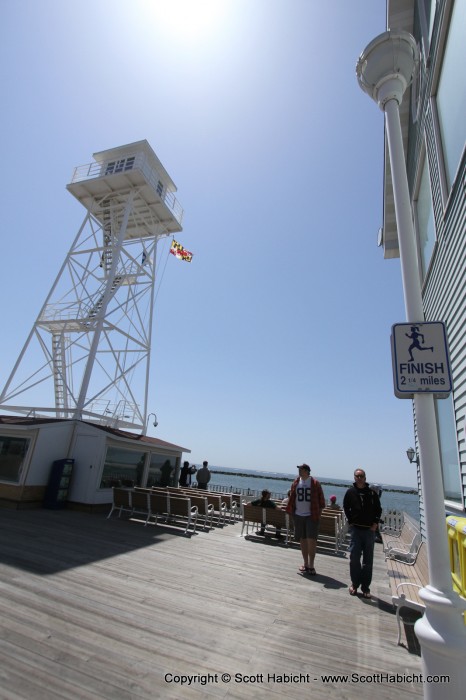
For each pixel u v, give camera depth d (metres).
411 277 2.80
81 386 13.40
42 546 6.69
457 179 4.82
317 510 6.66
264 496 9.87
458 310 5.02
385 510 13.41
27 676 2.93
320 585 5.97
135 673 3.10
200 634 3.91
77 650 3.37
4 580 4.86
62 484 11.20
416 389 2.58
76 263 16.92
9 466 11.10
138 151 17.83
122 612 4.27
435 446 2.48
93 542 7.37
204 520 10.38
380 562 8.13
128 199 17.00
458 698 2.02
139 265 17.58
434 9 5.91
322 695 2.99
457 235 5.00
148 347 18.05
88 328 15.10
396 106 3.20
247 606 4.82
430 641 2.12
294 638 4.00
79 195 17.92
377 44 3.26
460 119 4.87
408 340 2.70
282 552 8.03
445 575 2.28
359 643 3.96
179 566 6.31
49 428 11.41
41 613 4.03
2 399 14.40
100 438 11.70
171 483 16.23
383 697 3.00
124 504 10.28
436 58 5.71
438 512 2.36
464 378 4.78
